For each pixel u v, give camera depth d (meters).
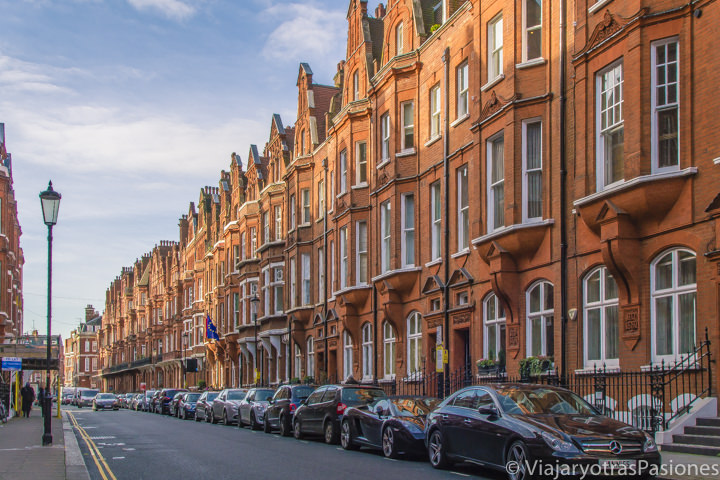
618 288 15.97
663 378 13.67
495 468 12.03
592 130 16.95
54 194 20.94
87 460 16.72
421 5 28.25
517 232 19.00
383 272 28.00
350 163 31.19
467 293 22.53
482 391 13.20
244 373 50.94
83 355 150.00
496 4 21.14
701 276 14.05
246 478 13.01
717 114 13.95
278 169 44.22
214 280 61.62
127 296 111.00
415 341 26.16
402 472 13.42
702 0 14.42
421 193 26.06
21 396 43.56
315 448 18.52
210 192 71.44
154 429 28.06
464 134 23.14
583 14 17.50
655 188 14.84
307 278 38.09
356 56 32.19
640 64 15.24
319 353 36.16
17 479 12.89
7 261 42.50
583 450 10.77
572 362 17.41
